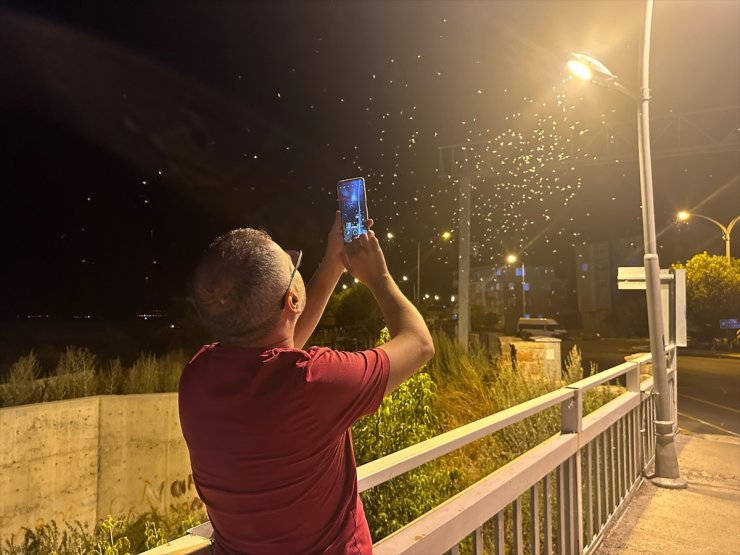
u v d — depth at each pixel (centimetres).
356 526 115
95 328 1817
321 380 101
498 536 251
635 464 530
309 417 102
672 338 745
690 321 3459
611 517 437
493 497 239
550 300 7019
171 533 588
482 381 848
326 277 136
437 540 196
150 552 124
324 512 108
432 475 461
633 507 480
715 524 440
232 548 111
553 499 448
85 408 730
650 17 574
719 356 2734
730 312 3175
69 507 703
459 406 768
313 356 106
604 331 5744
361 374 105
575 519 354
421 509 395
